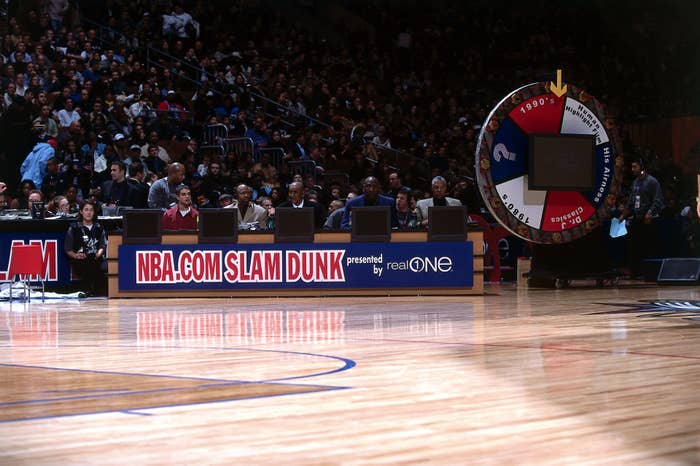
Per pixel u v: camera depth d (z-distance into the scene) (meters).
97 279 11.65
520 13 25.98
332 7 25.05
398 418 3.44
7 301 10.91
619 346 5.75
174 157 16.70
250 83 19.77
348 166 18.28
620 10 25.27
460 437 3.11
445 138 20.66
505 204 11.80
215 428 3.27
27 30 18.19
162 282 11.33
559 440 3.05
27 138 15.27
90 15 20.30
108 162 15.00
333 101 19.94
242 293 11.29
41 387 4.26
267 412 3.58
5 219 11.55
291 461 2.79
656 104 23.17
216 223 11.33
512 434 3.15
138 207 12.53
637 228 13.98
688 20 24.48
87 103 16.75
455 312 8.64
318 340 6.30
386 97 22.27
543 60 25.12
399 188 13.33
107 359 5.34
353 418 3.45
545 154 11.73
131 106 17.00
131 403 3.79
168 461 2.80
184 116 17.81
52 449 2.96
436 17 25.55
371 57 23.44
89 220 11.55
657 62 24.50
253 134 17.73
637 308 8.88
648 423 3.32
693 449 2.91
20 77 16.36
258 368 4.89
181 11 20.69
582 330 6.80
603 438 3.08
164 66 19.38
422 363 5.03
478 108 22.11
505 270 14.98
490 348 5.71
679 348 5.62
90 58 17.88
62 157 15.12
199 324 7.66
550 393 3.98
